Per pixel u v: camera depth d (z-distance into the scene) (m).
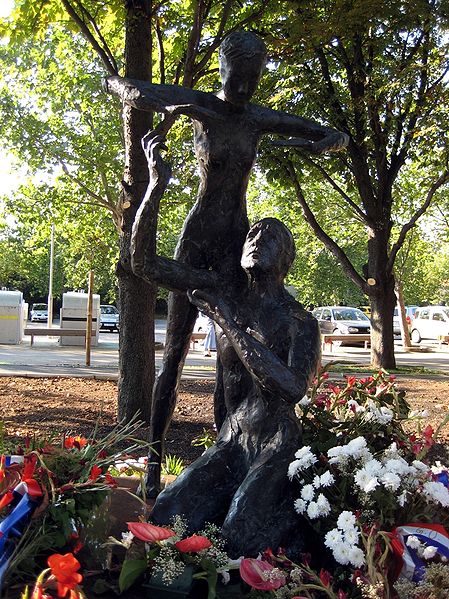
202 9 9.35
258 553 3.13
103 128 16.31
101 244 19.64
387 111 15.84
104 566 3.19
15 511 2.87
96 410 10.35
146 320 9.38
